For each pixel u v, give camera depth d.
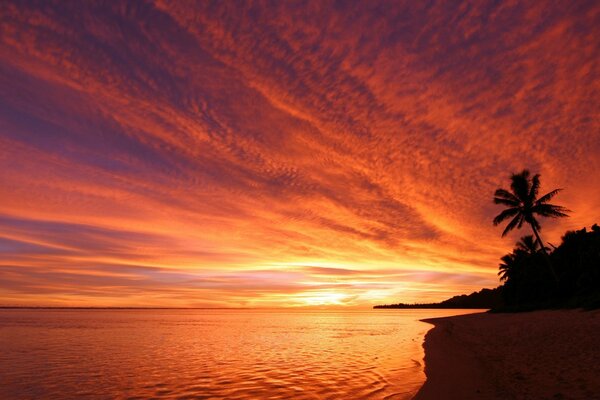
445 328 45.19
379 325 71.06
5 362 24.00
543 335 23.58
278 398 13.27
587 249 46.47
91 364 22.73
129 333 50.78
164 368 20.78
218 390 14.87
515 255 69.81
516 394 10.54
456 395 11.28
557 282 50.44
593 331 21.81
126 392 14.97
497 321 44.16
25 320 99.19
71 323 82.06
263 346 32.16
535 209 49.00
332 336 42.84
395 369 18.06
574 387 10.30
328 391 13.97
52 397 14.47
